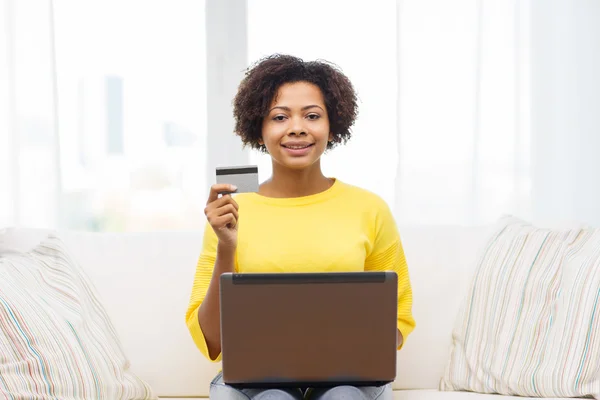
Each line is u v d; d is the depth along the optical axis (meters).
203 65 2.60
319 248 1.74
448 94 2.55
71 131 2.56
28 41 2.49
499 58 2.58
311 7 2.58
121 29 2.57
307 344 1.47
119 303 1.95
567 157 2.62
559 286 1.83
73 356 1.62
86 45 2.56
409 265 2.02
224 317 1.46
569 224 2.05
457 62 2.55
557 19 2.59
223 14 2.59
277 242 1.75
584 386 1.68
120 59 2.58
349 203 1.82
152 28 2.59
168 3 2.59
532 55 2.59
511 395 1.78
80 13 2.55
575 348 1.70
